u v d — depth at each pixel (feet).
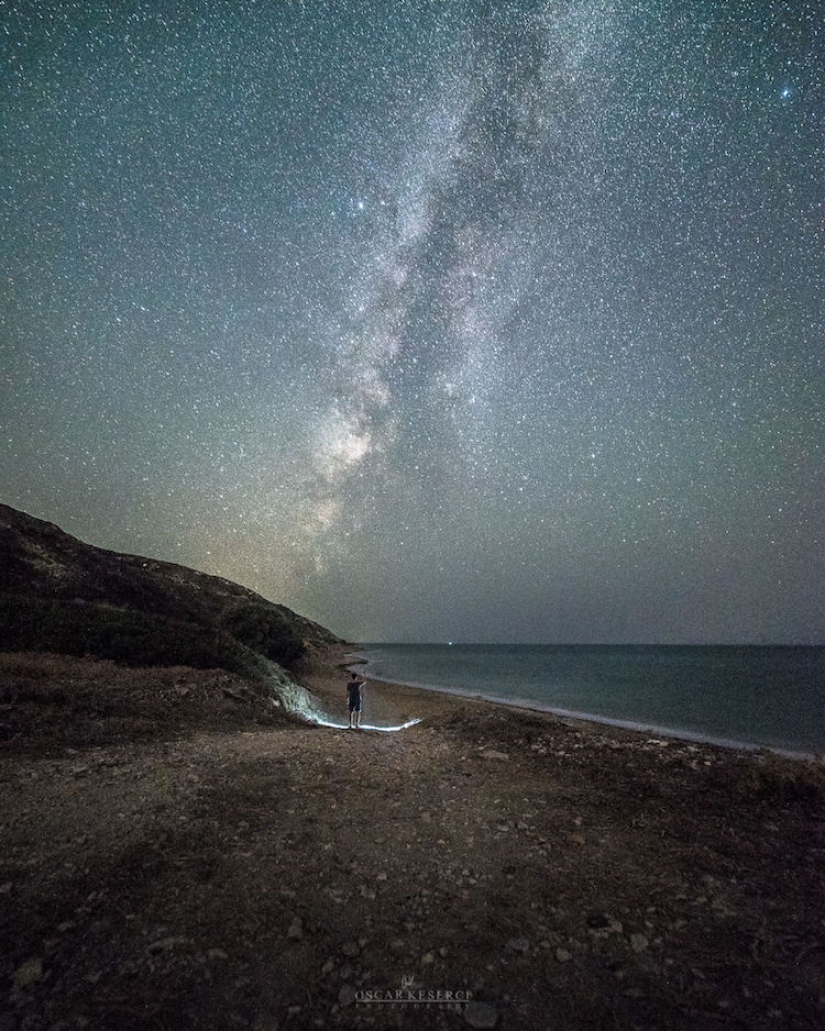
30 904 14.15
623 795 23.31
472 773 27.02
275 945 12.75
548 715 83.71
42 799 21.27
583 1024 10.46
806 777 23.52
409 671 204.23
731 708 97.25
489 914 14.16
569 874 16.37
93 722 32.99
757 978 11.76
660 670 221.87
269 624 109.19
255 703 47.16
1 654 43.93
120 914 13.80
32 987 11.16
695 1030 10.32
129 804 20.98
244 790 23.07
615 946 12.84
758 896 15.16
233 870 16.22
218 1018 10.48
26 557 95.45
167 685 43.86
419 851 17.90
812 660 336.08
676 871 16.58
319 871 16.37
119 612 65.77
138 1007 10.67
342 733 38.24
